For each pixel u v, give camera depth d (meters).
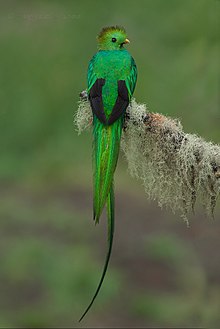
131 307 11.62
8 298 11.69
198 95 14.43
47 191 15.70
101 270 12.41
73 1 18.30
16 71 18.08
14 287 11.94
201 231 14.06
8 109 17.55
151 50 17.30
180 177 7.42
